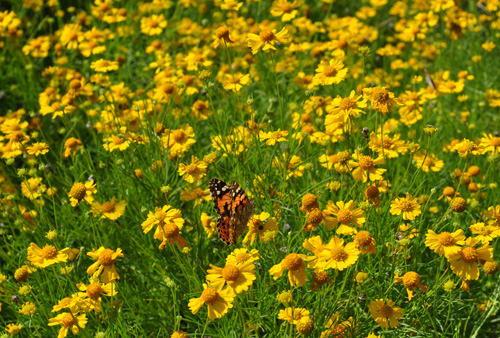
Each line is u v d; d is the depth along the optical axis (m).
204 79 4.75
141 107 5.75
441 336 3.61
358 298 3.87
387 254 4.03
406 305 4.07
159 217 3.82
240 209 3.56
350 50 6.89
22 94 7.44
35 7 9.11
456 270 3.45
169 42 8.41
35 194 4.97
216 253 4.12
